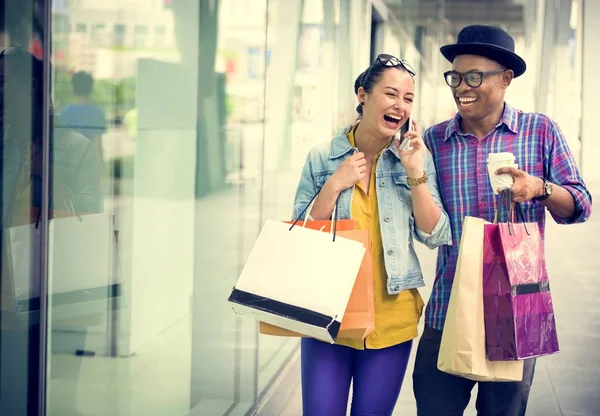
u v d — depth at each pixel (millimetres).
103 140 2842
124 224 3035
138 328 3221
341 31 10180
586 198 2838
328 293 2529
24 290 2297
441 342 2723
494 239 2650
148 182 3260
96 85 2742
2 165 2184
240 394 4305
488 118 2945
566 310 6895
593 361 5539
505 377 2682
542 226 2973
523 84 16688
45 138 2330
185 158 3676
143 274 3252
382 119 2738
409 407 4668
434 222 2742
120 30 2920
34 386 2344
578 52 13289
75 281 2674
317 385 2811
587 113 12250
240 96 4277
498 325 2621
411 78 2754
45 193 2346
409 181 2715
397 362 2811
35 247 2332
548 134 2918
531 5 16859
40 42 2291
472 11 20359
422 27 20969
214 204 4004
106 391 2953
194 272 3803
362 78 2791
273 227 2686
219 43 3996
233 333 4230
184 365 3734
